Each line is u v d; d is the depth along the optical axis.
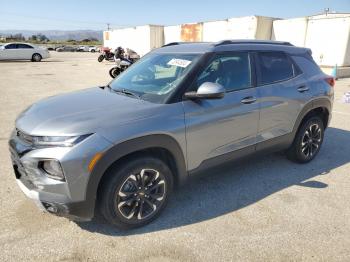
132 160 2.79
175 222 3.11
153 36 27.66
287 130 4.09
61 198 2.54
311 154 4.58
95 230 2.96
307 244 2.81
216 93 2.93
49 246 2.73
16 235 2.86
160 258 2.62
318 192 3.74
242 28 18.44
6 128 6.23
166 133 2.88
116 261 2.58
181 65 3.34
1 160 4.57
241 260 2.61
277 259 2.62
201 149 3.22
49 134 2.53
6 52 25.20
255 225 3.07
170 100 3.01
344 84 13.20
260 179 4.05
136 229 2.99
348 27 14.89
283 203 3.48
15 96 9.87
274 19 18.03
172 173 3.21
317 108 4.45
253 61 3.72
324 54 15.98
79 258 2.60
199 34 22.61
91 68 20.92
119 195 2.77
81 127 2.56
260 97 3.65
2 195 3.56
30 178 2.63
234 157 3.58
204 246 2.77
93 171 2.53
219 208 3.37
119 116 2.74
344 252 2.71
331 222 3.13
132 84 3.57
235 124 3.44
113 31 36.81
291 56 4.20
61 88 11.72
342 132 6.18
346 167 4.48
